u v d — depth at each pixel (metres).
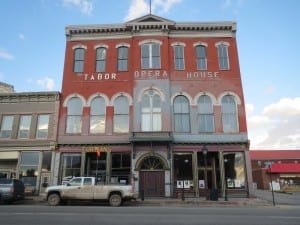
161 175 24.59
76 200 19.45
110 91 26.86
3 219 11.84
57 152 25.41
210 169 24.98
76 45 28.36
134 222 11.26
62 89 27.03
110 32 28.58
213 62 27.48
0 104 27.09
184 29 28.34
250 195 24.11
